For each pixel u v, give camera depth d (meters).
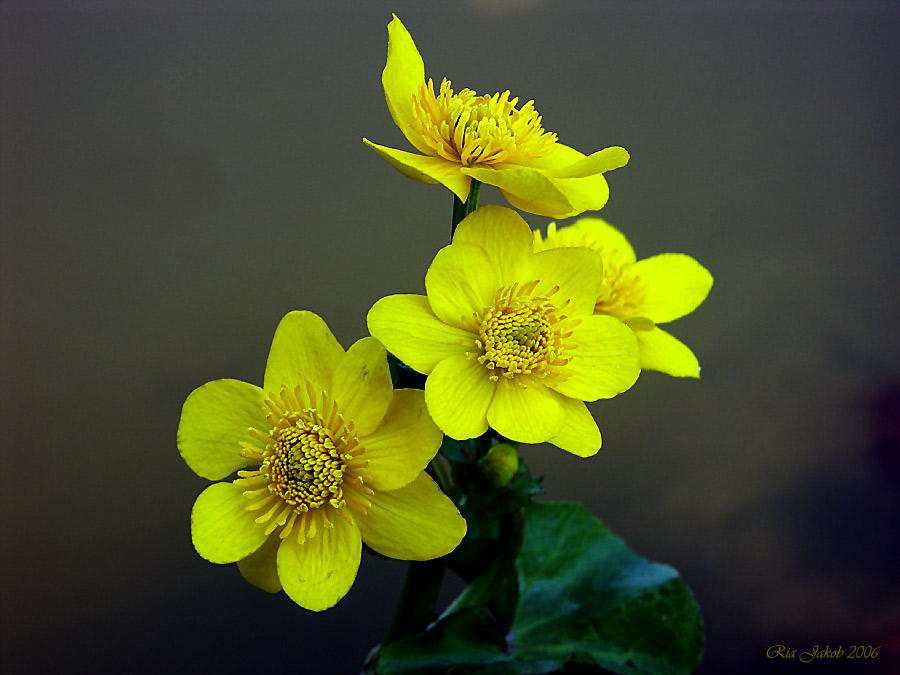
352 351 0.32
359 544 0.32
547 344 0.32
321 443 0.32
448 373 0.32
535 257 0.32
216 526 0.32
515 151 0.33
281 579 0.32
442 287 0.32
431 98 0.33
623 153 0.31
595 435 0.32
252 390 0.32
